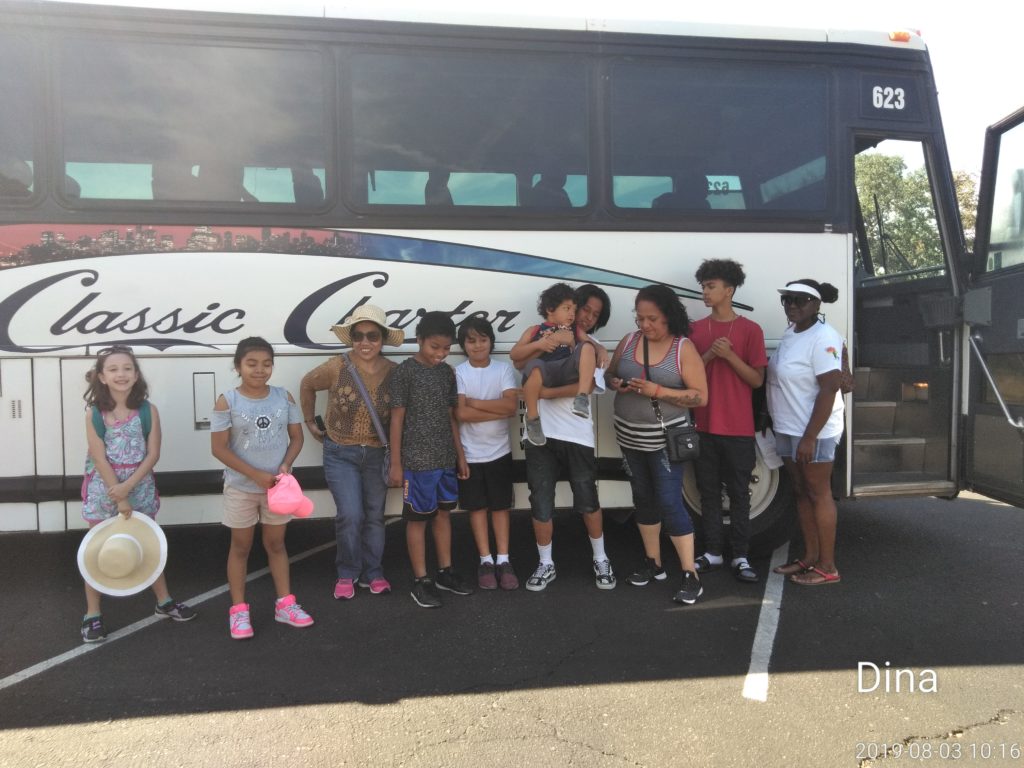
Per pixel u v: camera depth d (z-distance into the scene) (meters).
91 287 4.11
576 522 5.93
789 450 4.28
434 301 4.41
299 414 3.86
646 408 4.07
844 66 4.77
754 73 4.68
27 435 4.09
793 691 3.18
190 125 4.17
